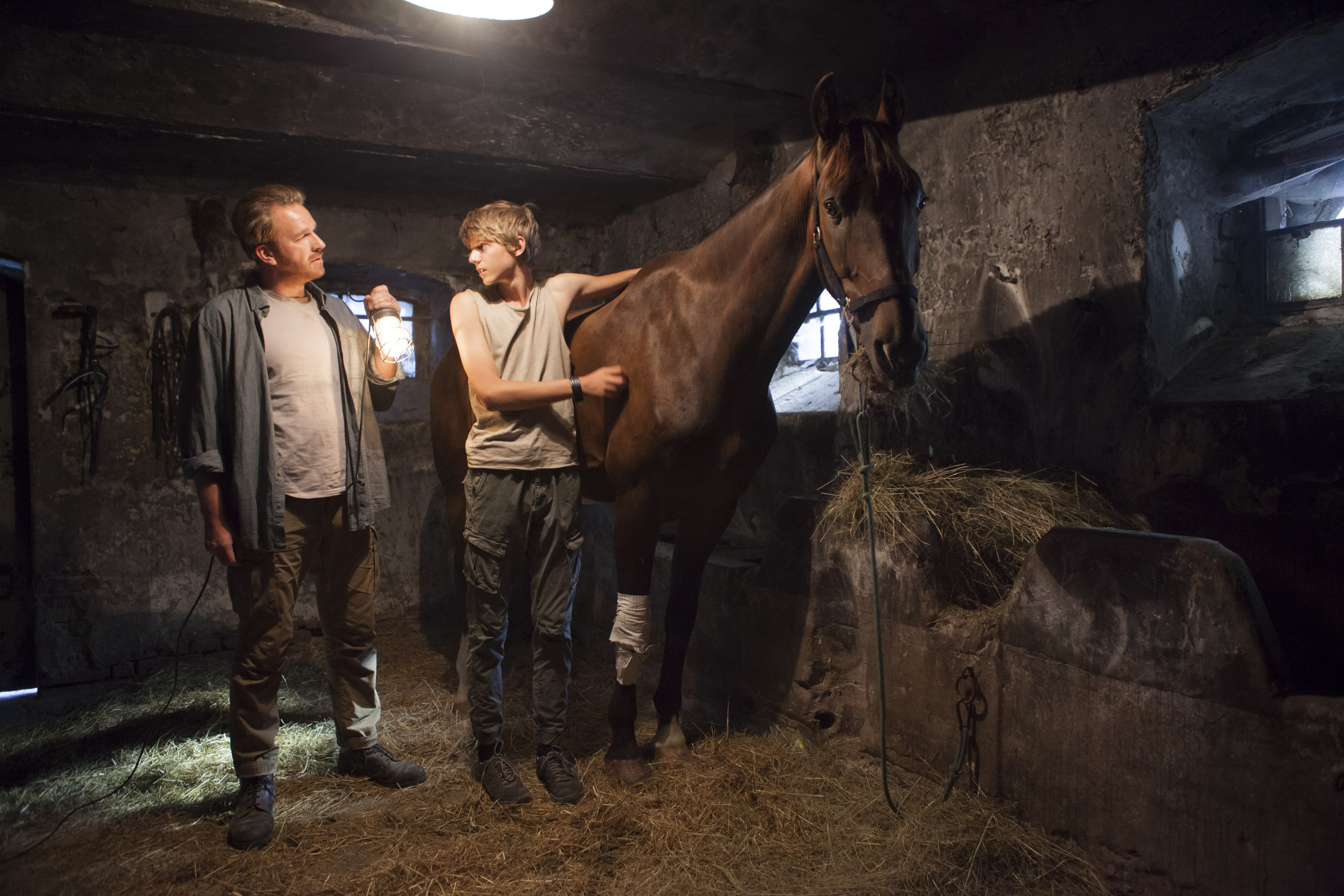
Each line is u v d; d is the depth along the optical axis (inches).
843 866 66.4
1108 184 87.4
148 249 142.4
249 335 72.4
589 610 137.1
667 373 77.6
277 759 81.0
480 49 98.2
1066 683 66.2
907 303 62.2
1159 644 59.6
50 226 135.2
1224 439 77.2
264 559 73.4
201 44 96.0
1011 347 98.3
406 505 166.7
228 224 147.8
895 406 109.3
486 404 74.5
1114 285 86.9
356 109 112.7
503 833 72.6
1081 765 65.1
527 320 79.7
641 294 84.6
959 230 104.8
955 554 81.0
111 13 88.4
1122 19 85.4
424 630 155.3
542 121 122.1
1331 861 50.1
